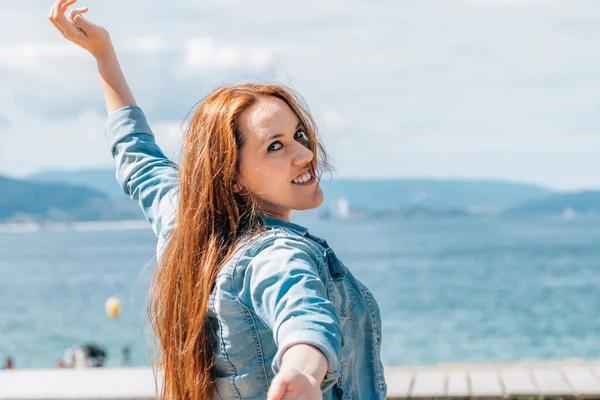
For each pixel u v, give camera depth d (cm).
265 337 173
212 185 186
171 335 189
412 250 8050
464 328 3000
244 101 189
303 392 134
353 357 183
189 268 184
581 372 573
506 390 527
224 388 180
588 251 7269
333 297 178
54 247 12156
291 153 189
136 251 10069
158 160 232
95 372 599
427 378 566
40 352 2875
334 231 13688
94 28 244
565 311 3384
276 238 175
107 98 245
